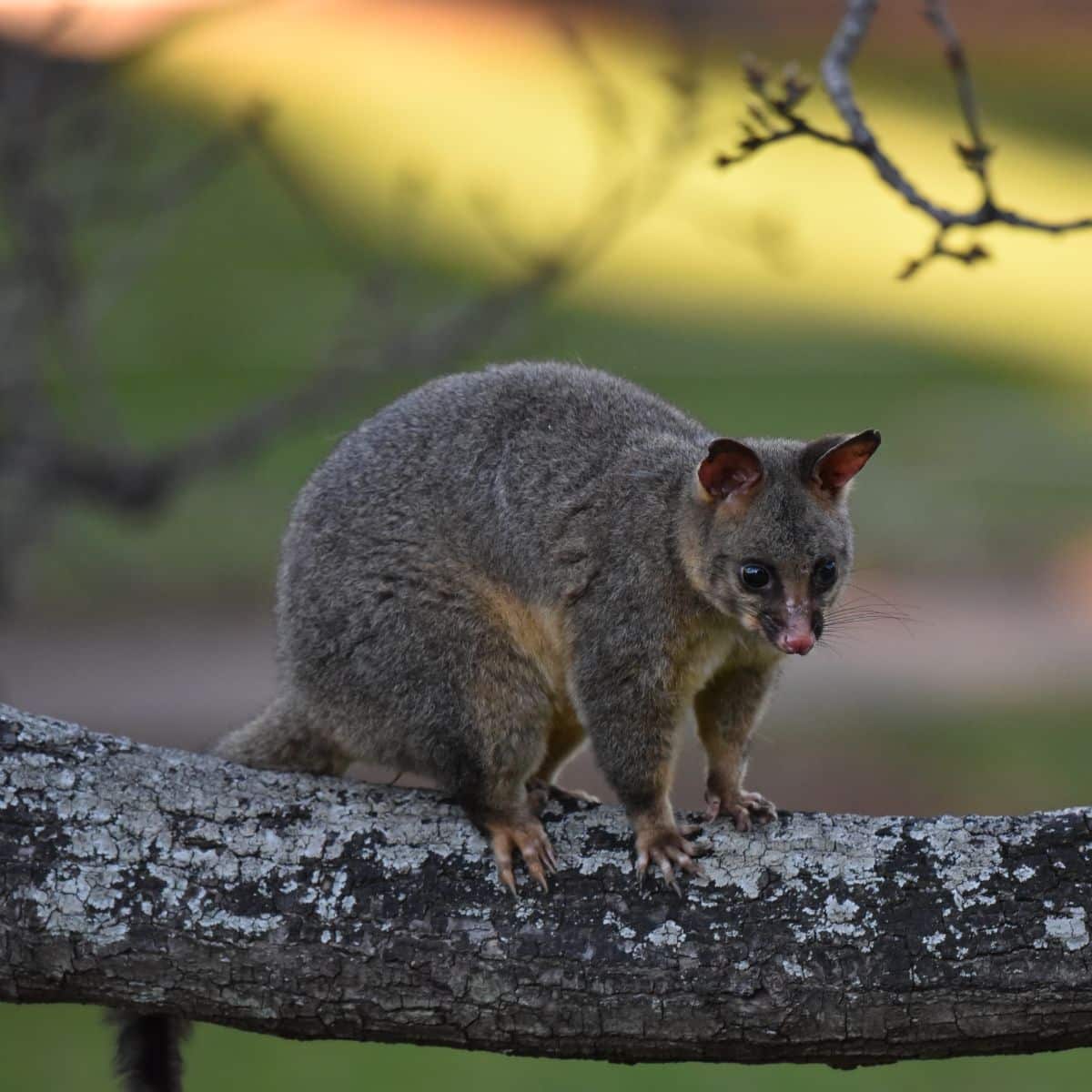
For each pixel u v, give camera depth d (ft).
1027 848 21.63
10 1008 49.96
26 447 41.60
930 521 96.53
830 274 149.79
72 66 37.91
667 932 21.59
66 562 85.10
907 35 204.23
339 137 162.09
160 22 37.29
